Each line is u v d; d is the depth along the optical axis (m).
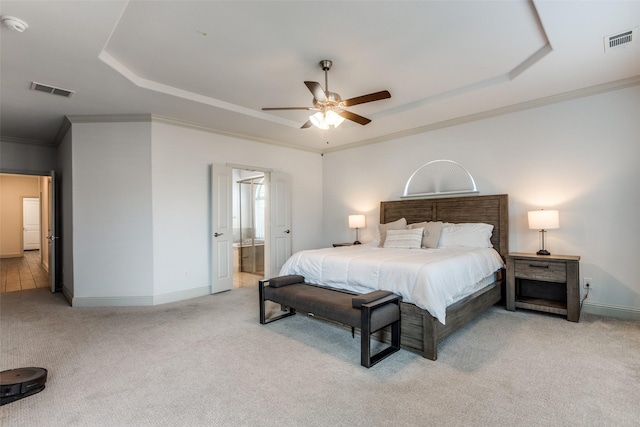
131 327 3.32
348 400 1.97
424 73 3.29
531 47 2.80
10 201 9.68
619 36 2.50
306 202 6.26
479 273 3.36
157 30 2.46
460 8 2.25
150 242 4.25
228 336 3.05
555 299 3.77
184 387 2.13
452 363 2.43
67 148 4.56
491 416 1.79
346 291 3.15
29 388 2.03
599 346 2.69
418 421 1.75
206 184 4.82
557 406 1.87
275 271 5.63
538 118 3.92
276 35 2.55
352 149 5.98
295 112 4.46
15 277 6.37
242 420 1.79
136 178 4.26
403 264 2.83
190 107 3.96
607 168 3.48
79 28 2.28
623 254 3.40
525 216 4.02
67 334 3.13
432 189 4.89
